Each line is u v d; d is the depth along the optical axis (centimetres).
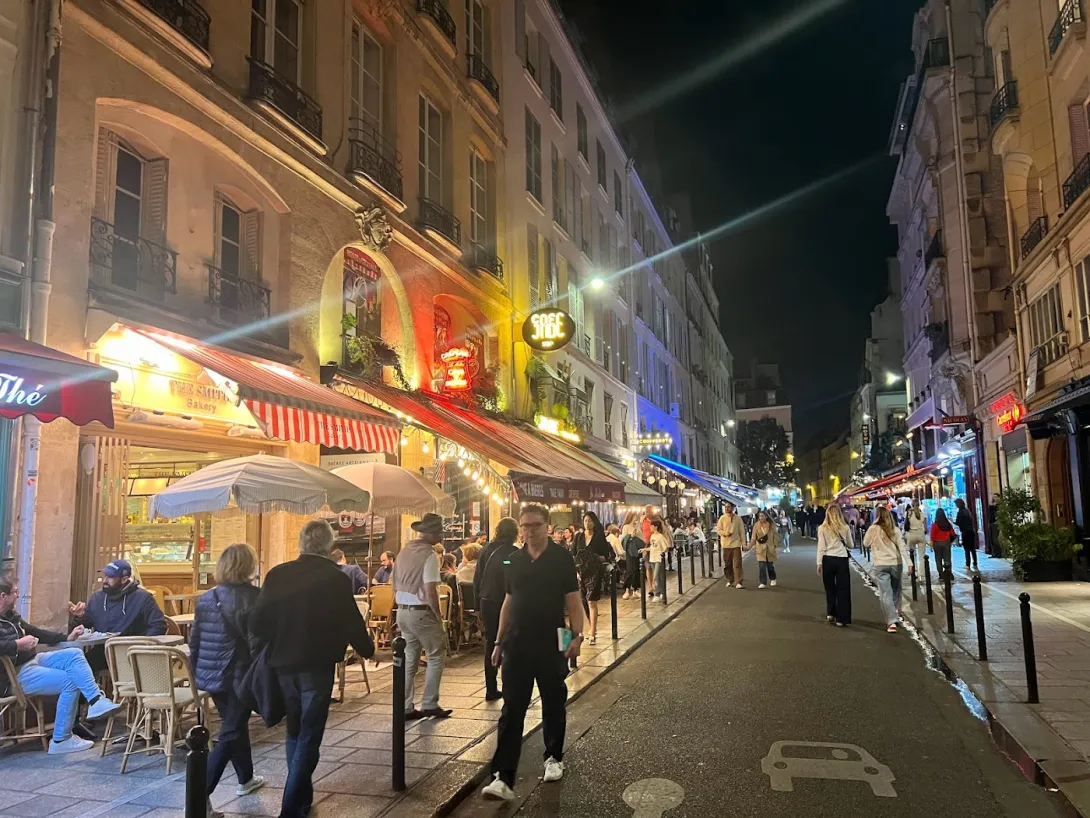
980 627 893
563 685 550
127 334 782
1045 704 698
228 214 1032
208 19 941
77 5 755
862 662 926
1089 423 1453
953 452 2664
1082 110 1586
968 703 728
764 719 688
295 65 1158
